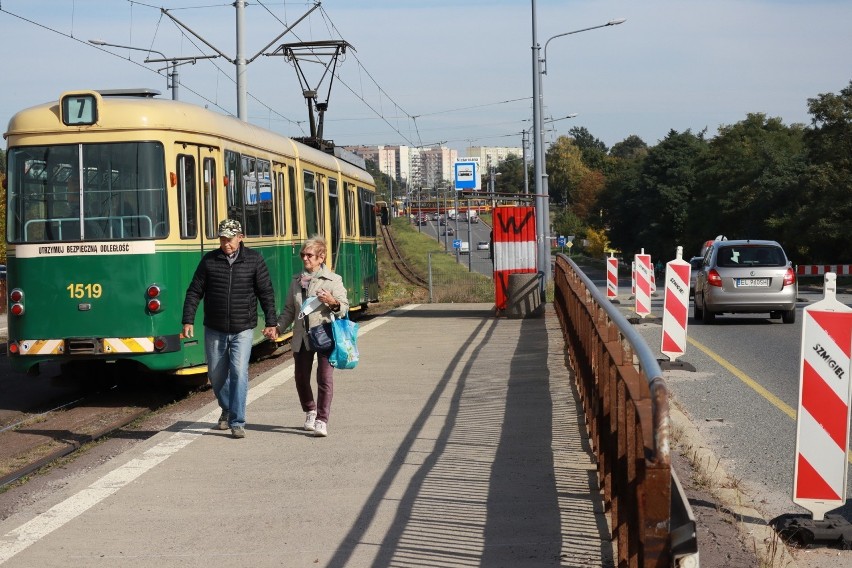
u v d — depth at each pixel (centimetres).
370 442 984
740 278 2291
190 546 669
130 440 1116
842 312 680
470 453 919
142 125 1350
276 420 1120
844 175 6272
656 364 459
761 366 1544
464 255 10219
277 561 632
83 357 1340
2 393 1545
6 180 1367
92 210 1347
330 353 1009
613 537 639
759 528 687
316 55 2848
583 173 18288
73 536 696
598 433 790
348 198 2528
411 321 2481
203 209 1428
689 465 857
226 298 1032
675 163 10312
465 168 3884
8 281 1366
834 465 682
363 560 626
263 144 1731
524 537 660
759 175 7825
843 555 647
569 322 1555
